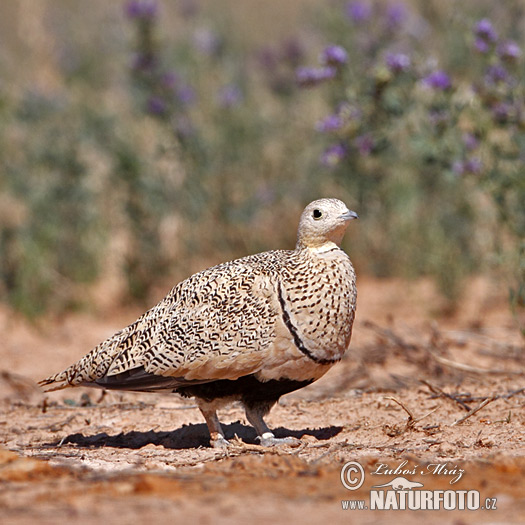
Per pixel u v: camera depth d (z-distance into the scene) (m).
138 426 11.11
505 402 11.23
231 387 9.62
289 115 20.72
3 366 15.20
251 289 9.46
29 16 23.89
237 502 7.34
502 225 15.54
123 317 18.78
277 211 21.03
